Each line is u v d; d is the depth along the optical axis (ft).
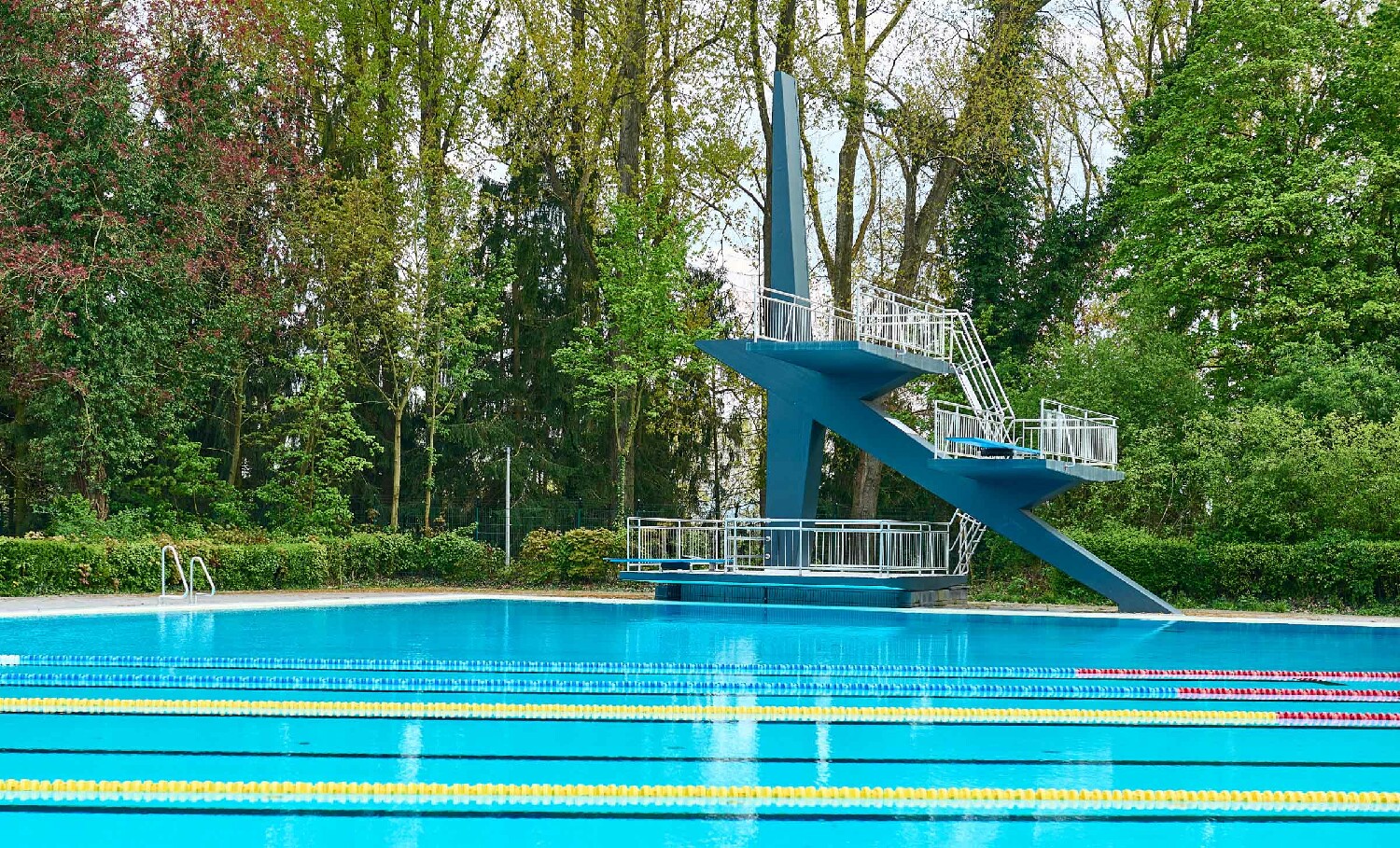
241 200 83.87
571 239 108.27
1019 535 65.00
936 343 69.51
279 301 88.43
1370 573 64.75
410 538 86.94
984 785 23.70
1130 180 98.02
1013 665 41.09
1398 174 79.05
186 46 81.30
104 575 65.98
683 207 102.89
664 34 99.50
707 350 70.74
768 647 46.75
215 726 29.60
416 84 104.53
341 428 90.17
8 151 71.56
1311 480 66.39
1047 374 92.27
